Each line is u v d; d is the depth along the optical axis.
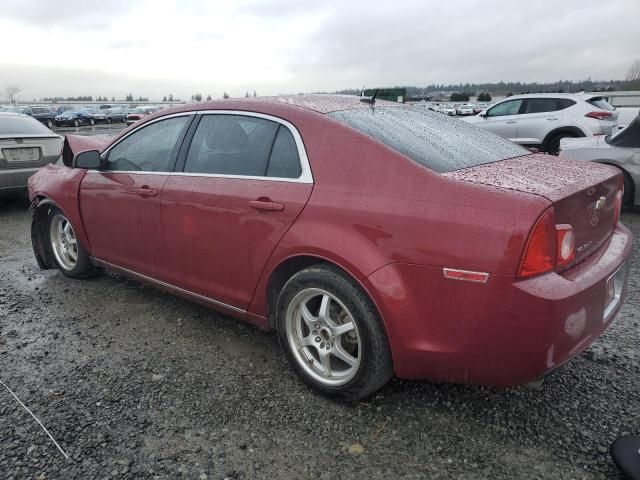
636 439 2.31
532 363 2.18
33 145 7.45
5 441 2.47
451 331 2.29
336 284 2.55
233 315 3.26
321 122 2.77
